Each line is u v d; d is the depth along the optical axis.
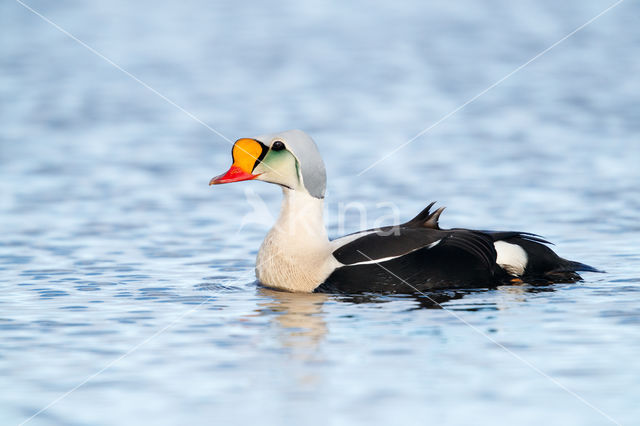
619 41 38.12
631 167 19.19
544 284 11.22
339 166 20.00
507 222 15.14
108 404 7.82
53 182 18.64
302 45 38.47
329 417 7.55
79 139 23.27
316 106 27.33
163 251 13.56
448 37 39.94
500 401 7.81
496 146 21.72
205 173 19.53
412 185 18.06
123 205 16.70
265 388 8.07
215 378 8.31
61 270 12.37
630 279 11.38
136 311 10.30
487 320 9.72
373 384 8.13
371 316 10.01
